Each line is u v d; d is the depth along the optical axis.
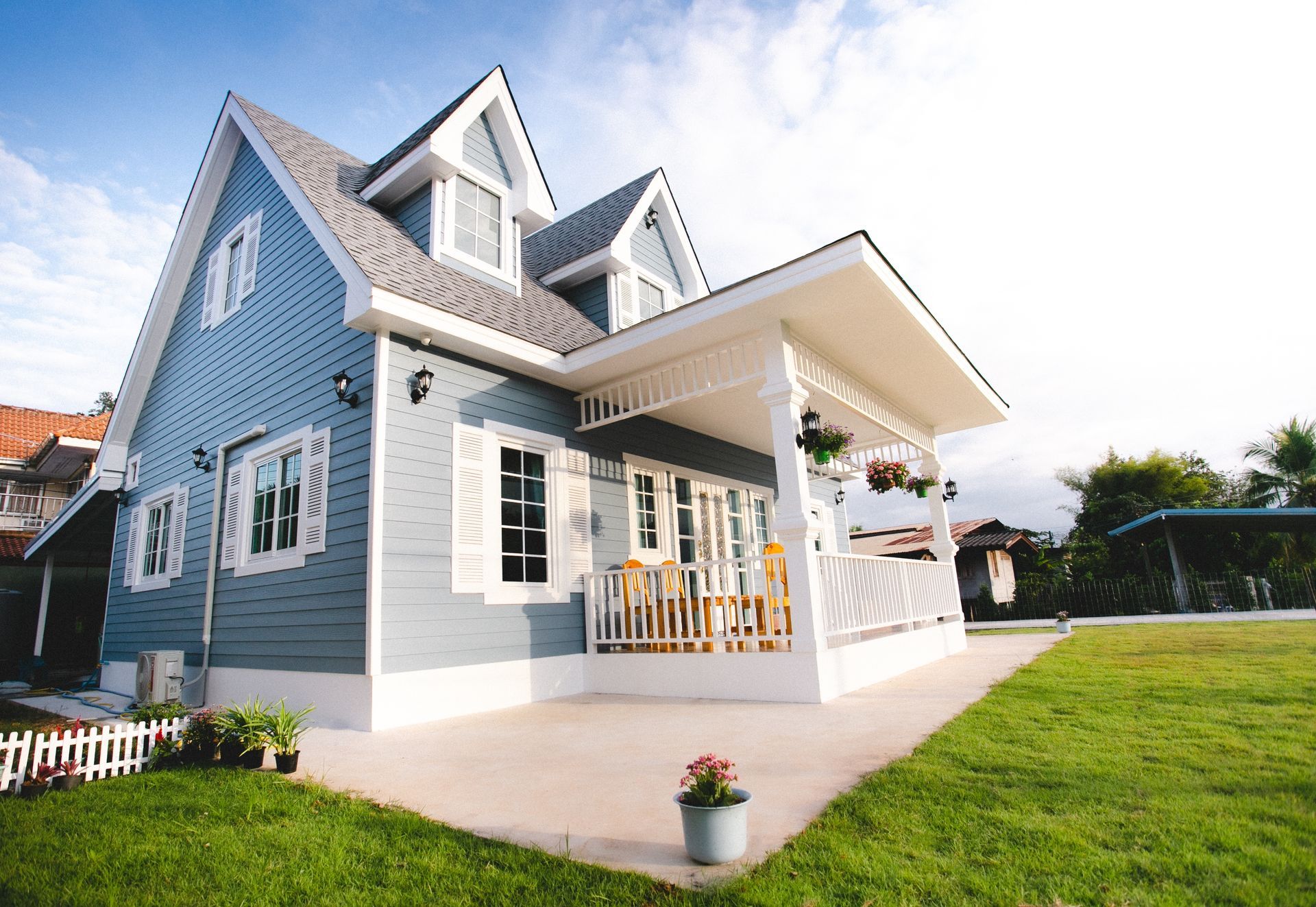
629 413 8.02
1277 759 3.52
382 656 5.96
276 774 4.39
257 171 9.41
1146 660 7.95
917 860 2.51
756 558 6.82
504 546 7.40
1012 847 2.57
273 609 7.27
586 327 9.94
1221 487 28.78
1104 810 2.90
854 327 7.20
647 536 9.43
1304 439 25.19
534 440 7.89
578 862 2.72
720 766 2.77
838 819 2.95
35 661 12.77
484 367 7.51
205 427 9.42
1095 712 4.96
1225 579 18.53
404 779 4.14
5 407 21.55
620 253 10.41
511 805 3.53
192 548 9.10
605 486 8.78
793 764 3.97
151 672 7.69
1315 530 20.25
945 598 10.76
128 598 10.59
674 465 10.10
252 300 8.82
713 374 8.38
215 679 8.02
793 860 2.56
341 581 6.39
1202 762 3.53
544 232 13.11
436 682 6.31
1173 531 20.31
